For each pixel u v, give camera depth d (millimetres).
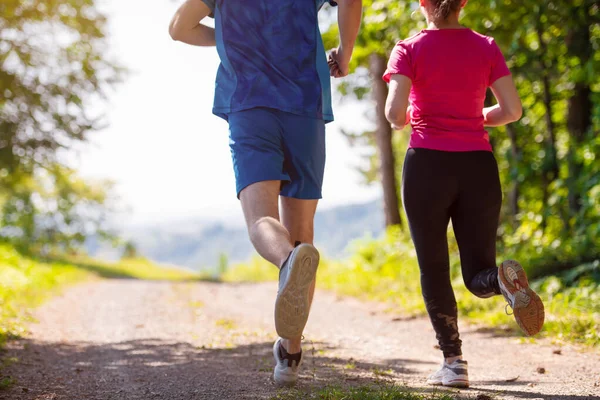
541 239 9750
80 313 8477
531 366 4359
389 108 3270
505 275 3025
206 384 3891
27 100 16875
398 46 3391
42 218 33125
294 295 2570
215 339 6145
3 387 3861
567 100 10867
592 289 7004
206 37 3406
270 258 2656
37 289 10828
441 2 3311
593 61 9414
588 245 8469
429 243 3400
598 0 9055
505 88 3336
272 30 3096
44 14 16266
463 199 3354
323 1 3271
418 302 8227
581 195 9539
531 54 10336
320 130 3197
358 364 4598
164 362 4883
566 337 5355
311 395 3375
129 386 3949
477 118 3369
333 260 16531
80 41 17109
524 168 11234
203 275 33000
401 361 4797
